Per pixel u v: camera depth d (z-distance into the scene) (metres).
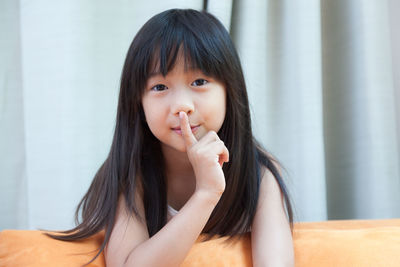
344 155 1.39
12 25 1.30
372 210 1.29
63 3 1.21
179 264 0.69
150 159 0.89
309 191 1.26
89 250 0.79
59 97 1.21
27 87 1.22
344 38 1.37
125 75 0.81
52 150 1.21
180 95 0.73
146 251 0.69
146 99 0.76
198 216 0.70
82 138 1.22
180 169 0.91
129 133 0.85
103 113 1.26
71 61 1.21
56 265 0.73
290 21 1.32
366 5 1.30
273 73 1.35
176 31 0.74
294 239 0.82
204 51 0.73
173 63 0.72
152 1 1.24
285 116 1.33
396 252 0.74
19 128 1.30
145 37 0.76
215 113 0.75
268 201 0.84
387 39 1.31
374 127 1.29
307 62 1.28
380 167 1.28
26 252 0.75
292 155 1.31
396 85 1.41
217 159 0.72
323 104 1.43
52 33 1.21
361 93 1.32
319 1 1.31
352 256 0.74
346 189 1.39
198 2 1.22
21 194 1.30
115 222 0.79
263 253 0.74
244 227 0.84
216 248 0.77
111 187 0.83
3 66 1.29
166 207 0.89
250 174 0.85
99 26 1.25
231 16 1.31
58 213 1.21
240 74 0.83
